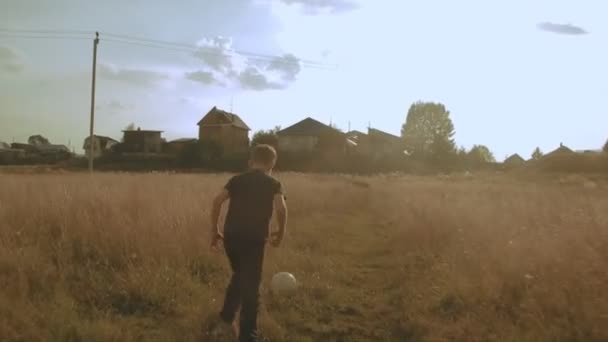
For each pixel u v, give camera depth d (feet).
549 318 16.35
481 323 16.62
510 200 51.42
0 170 131.34
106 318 15.87
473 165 248.93
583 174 150.71
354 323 17.43
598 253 22.02
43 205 30.37
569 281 18.75
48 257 21.84
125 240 23.26
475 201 51.16
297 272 23.26
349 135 303.68
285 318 17.30
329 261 26.02
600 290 17.92
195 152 197.57
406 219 39.88
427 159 252.01
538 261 21.59
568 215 33.91
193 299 18.34
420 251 28.81
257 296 14.49
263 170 15.70
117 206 31.55
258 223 14.67
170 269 20.81
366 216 53.31
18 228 25.96
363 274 24.61
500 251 23.49
